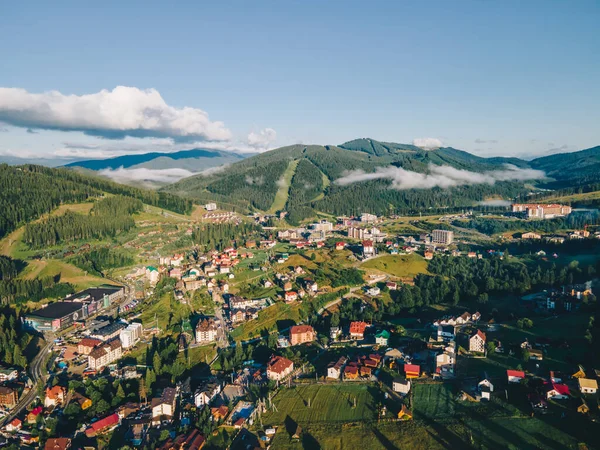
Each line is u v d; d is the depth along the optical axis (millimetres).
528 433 139875
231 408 171750
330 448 144250
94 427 162875
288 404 171125
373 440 145750
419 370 182000
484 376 172750
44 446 154250
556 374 168000
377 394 171875
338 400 170375
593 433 136250
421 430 147375
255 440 151375
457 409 156125
